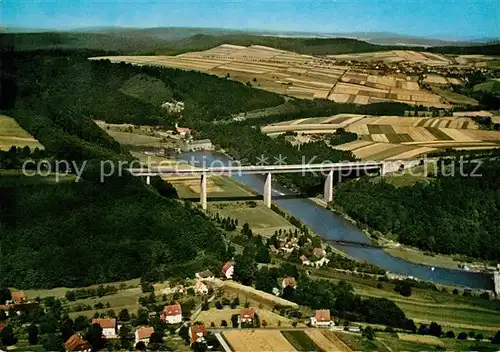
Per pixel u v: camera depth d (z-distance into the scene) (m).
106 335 188.50
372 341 190.50
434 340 195.25
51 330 191.75
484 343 195.38
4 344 184.62
